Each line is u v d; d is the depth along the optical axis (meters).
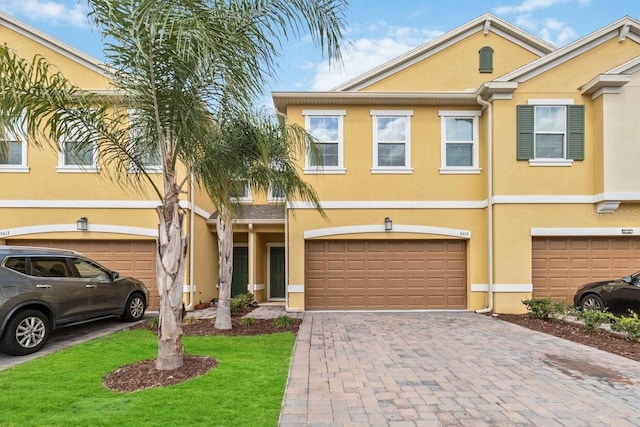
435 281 11.75
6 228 11.36
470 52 12.87
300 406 4.49
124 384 5.09
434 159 11.76
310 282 11.77
